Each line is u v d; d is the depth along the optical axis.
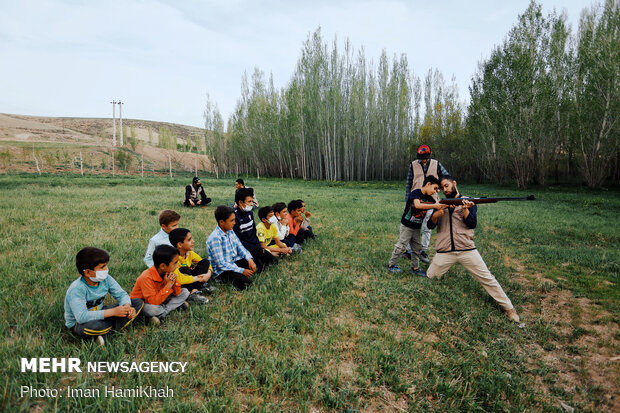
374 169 42.22
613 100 22.16
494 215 11.69
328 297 4.47
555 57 25.06
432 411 2.70
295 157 45.88
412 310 4.35
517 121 25.16
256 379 2.84
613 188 25.11
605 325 4.21
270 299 4.31
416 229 5.41
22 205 10.20
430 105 40.81
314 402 2.66
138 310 3.51
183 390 2.66
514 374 3.25
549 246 7.65
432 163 5.65
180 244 4.08
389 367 3.11
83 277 3.21
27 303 3.69
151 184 22.52
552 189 25.20
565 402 2.95
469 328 3.98
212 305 4.10
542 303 4.84
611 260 6.49
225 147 59.09
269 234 5.95
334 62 36.88
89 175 31.70
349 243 7.37
